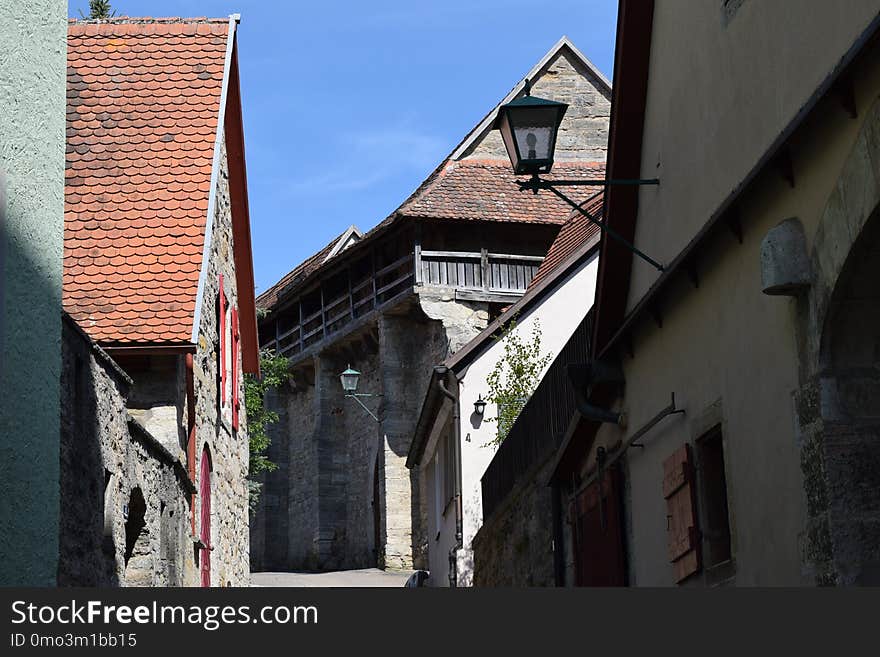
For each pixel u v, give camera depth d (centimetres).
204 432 1628
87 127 1598
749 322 755
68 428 860
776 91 715
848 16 618
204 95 1655
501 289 3559
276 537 4547
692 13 866
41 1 758
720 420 810
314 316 4231
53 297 775
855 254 604
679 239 898
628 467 1055
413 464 3272
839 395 646
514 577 1616
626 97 986
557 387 1380
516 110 909
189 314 1392
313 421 4381
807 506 664
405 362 3825
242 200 1950
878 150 563
